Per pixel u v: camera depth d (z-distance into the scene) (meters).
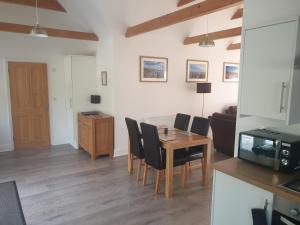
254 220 1.68
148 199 3.18
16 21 4.95
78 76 5.34
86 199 3.16
